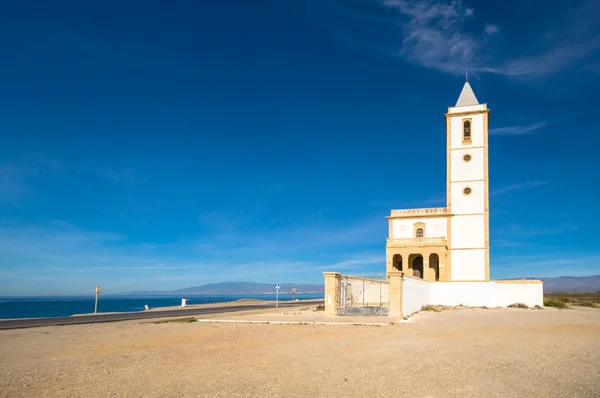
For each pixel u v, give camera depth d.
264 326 26.05
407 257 56.59
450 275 56.69
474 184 57.88
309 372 12.73
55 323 30.41
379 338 20.36
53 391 10.69
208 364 13.92
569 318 34.00
